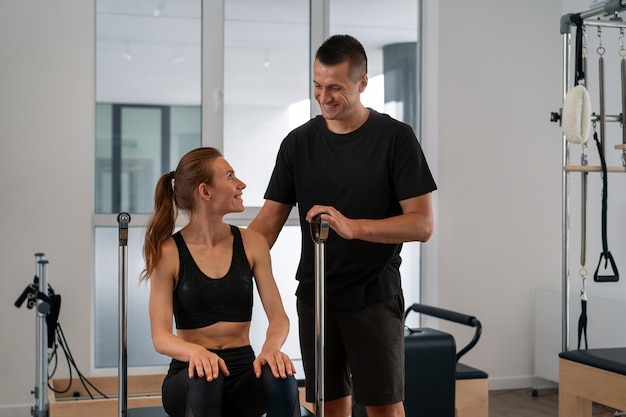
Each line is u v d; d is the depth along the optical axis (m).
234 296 2.29
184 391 2.08
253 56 4.67
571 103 3.41
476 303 4.84
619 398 3.11
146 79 4.52
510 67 4.88
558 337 4.69
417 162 2.21
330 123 2.29
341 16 4.82
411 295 4.96
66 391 3.92
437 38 4.78
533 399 4.62
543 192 4.94
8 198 4.19
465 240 4.82
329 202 2.27
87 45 4.27
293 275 4.73
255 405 2.17
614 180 4.55
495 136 4.86
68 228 4.25
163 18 4.54
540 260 4.94
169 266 2.28
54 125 4.24
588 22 3.57
